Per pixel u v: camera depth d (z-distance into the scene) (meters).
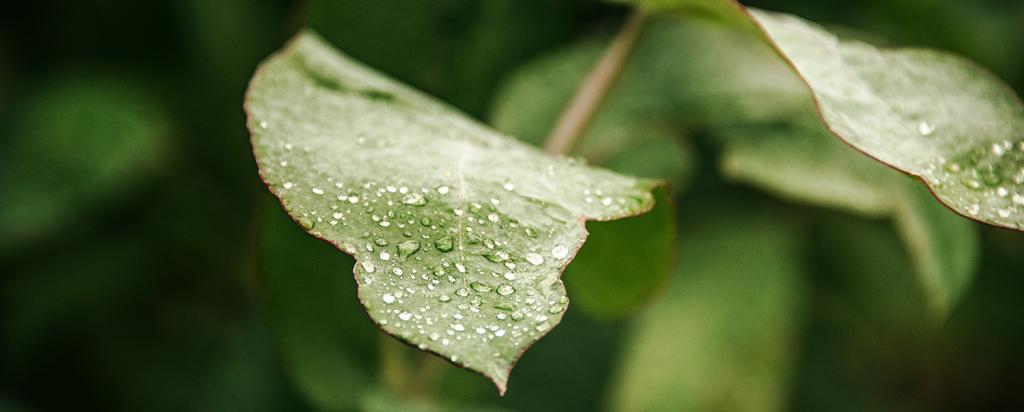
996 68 0.61
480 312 0.43
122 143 0.62
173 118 0.65
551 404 0.62
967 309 0.69
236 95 0.64
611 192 0.46
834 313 0.69
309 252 0.52
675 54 0.57
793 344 0.62
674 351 0.60
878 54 0.48
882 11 0.61
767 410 0.60
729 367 0.60
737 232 0.62
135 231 0.67
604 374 0.62
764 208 0.62
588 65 0.57
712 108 0.57
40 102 0.64
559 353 0.62
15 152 0.63
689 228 0.62
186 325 0.68
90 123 0.63
